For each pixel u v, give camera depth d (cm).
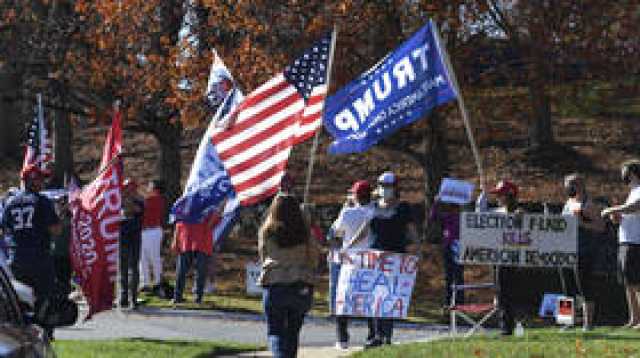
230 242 6350
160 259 4450
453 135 8669
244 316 4006
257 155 2786
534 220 2747
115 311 4025
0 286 1414
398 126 2809
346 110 2842
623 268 3044
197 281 4275
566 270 3219
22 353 1223
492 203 6450
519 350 2497
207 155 3225
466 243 2727
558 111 8194
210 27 5884
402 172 7950
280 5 5466
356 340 3428
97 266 3153
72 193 3225
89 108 6475
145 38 6031
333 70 5322
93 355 2766
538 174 7800
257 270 4191
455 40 5466
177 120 6275
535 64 5434
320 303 4616
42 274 2842
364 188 2859
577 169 7831
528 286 5088
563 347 2531
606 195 7206
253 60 5381
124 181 4038
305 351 2986
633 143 8344
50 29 6294
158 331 3547
